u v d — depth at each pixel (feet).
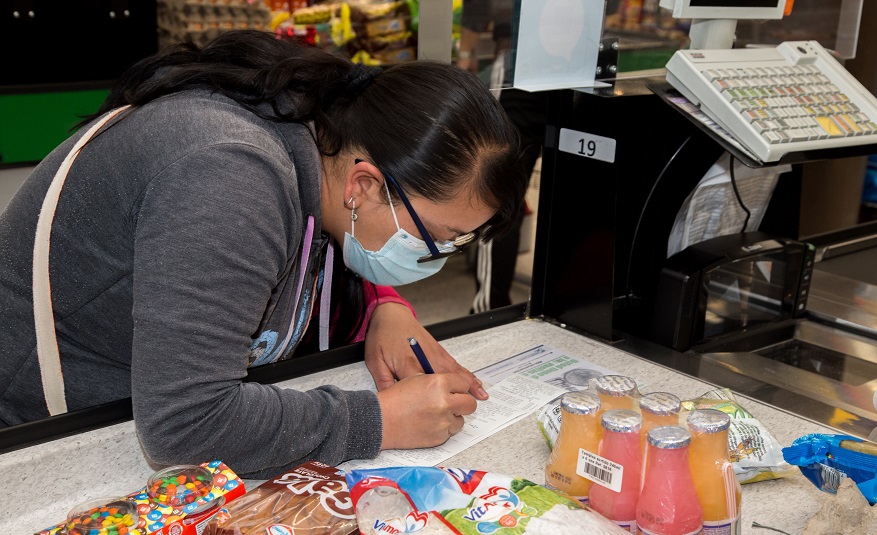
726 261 4.59
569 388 4.06
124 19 9.00
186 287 2.82
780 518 3.03
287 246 3.19
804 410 3.89
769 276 4.99
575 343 4.68
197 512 2.63
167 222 2.83
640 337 4.80
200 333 2.88
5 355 3.47
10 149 8.73
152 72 3.44
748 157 4.17
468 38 4.39
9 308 3.42
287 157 3.15
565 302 4.90
